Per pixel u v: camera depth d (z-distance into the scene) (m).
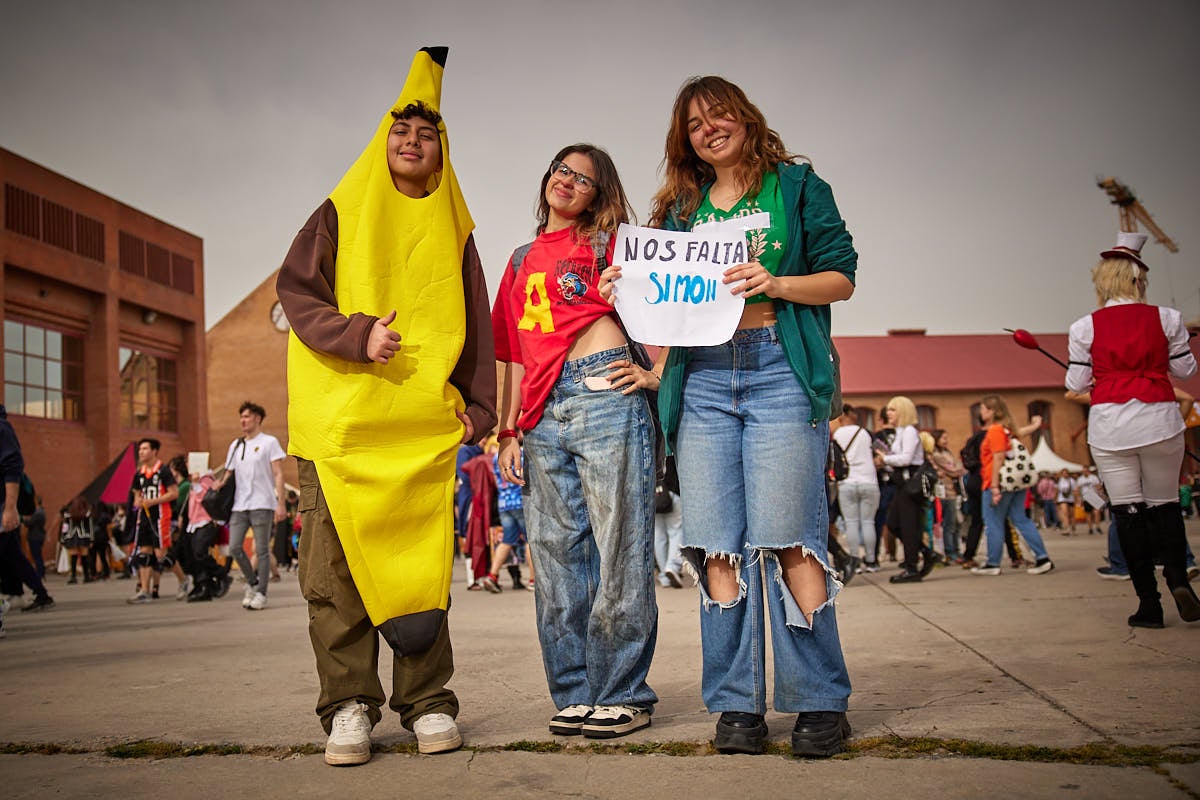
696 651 4.58
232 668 4.58
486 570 9.49
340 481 2.78
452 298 3.02
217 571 9.88
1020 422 43.53
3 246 22.88
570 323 3.06
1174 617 4.98
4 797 2.43
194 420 30.52
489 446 9.81
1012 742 2.54
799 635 2.64
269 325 41.66
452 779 2.48
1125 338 4.65
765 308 2.79
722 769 2.47
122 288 27.19
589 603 3.13
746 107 2.88
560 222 3.20
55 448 24.83
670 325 2.76
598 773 2.48
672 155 3.04
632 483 3.01
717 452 2.79
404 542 2.83
